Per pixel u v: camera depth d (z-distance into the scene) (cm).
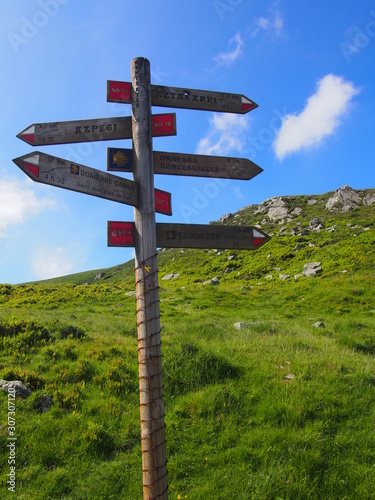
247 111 420
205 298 2705
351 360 954
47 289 3159
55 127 348
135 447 578
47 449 550
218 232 379
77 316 1820
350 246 3872
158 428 311
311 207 6531
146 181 348
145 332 322
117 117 367
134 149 355
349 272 3164
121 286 3559
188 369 798
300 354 955
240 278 3909
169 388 750
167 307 2316
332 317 2092
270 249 4678
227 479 503
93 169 324
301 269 3644
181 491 487
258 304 2516
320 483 495
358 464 530
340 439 578
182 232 367
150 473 305
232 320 1903
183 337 1042
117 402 691
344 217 5331
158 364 321
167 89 385
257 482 491
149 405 312
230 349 988
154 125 371
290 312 2239
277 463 527
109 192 328
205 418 643
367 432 601
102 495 482
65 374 773
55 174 300
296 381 751
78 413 644
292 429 598
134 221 347
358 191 6462
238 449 557
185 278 4478
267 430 602
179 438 595
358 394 722
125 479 509
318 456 531
